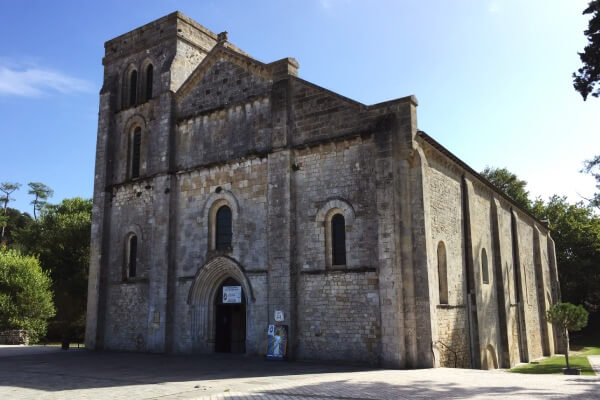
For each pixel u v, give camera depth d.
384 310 21.73
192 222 29.16
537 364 34.03
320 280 24.03
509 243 37.31
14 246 63.97
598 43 18.92
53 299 56.28
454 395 13.55
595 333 58.78
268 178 26.11
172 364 23.05
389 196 22.44
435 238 24.62
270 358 23.97
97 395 14.62
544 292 44.09
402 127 23.00
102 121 35.16
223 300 27.97
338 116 24.84
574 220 58.84
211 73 30.41
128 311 31.27
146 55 34.53
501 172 68.56
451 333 24.89
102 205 33.53
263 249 26.00
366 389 14.86
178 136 30.97
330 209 24.39
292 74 27.06
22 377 18.98
